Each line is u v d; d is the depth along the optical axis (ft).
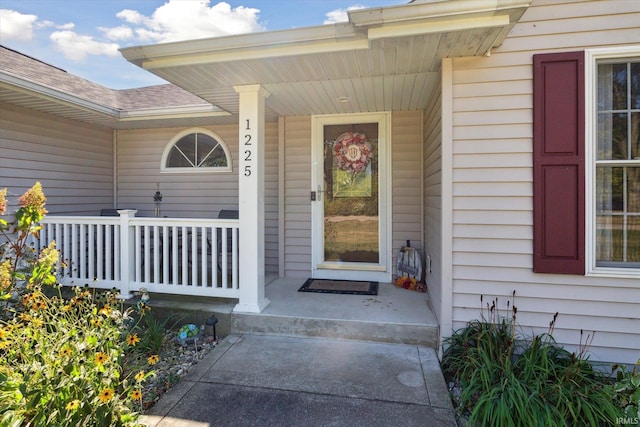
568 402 6.75
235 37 8.65
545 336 8.81
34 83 12.72
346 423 6.72
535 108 8.79
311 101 12.91
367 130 14.79
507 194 9.05
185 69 9.69
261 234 11.40
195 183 18.58
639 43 8.38
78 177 17.31
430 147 12.20
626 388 7.16
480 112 9.11
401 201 14.53
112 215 17.72
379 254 14.80
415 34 7.81
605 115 8.77
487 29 7.61
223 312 11.04
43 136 15.64
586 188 8.63
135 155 19.24
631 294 8.57
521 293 9.06
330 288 13.62
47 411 5.60
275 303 11.81
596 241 8.84
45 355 6.38
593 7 8.58
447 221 9.33
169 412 7.00
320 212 15.29
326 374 8.39
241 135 11.10
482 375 7.46
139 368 7.71
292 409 7.11
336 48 8.56
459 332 9.28
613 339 8.65
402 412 7.03
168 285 12.07
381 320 10.23
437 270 10.39
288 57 8.95
